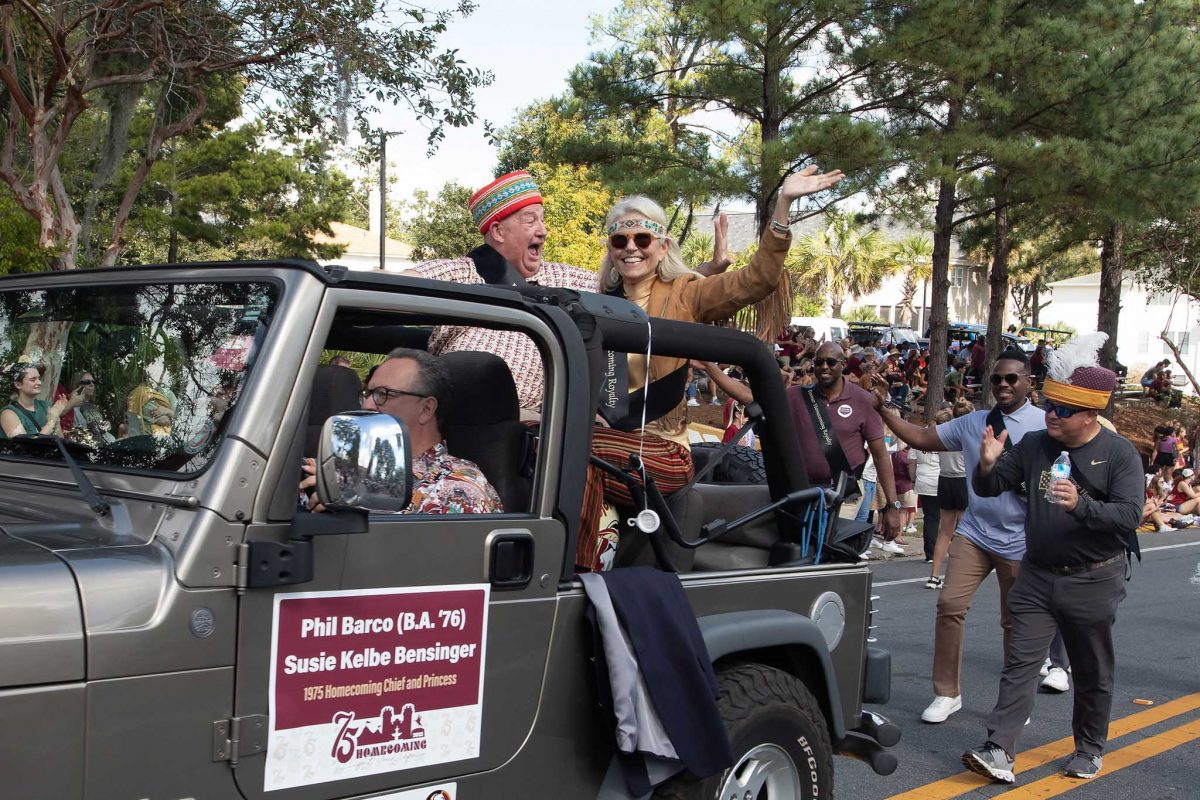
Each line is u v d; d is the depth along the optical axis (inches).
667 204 681.0
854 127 590.2
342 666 99.6
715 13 622.5
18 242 423.2
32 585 83.1
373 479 92.7
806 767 145.4
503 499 123.3
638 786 122.3
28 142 519.5
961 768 218.7
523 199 167.3
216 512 91.2
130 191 518.3
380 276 103.7
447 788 109.1
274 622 94.4
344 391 120.6
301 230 1050.1
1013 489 222.5
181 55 476.7
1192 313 2197.3
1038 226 938.1
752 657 148.6
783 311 172.4
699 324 146.2
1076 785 209.9
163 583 88.4
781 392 156.4
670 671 124.0
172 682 88.4
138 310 108.6
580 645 122.4
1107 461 204.4
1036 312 2241.6
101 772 84.7
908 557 509.4
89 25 473.1
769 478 162.4
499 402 125.2
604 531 142.6
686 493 148.0
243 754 92.4
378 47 475.5
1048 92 679.1
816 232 2443.4
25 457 110.3
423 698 106.3
